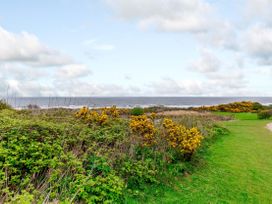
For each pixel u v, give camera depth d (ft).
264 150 36.55
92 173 19.74
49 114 36.91
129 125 30.83
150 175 22.16
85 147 23.49
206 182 23.79
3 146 20.54
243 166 28.84
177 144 28.19
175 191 21.38
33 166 19.07
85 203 16.75
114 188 18.16
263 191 22.61
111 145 25.99
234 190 22.54
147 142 27.25
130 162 22.82
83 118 32.48
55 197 16.22
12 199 13.53
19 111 38.65
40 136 23.16
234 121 78.48
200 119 56.49
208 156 31.96
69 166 19.12
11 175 18.24
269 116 89.15
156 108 107.55
